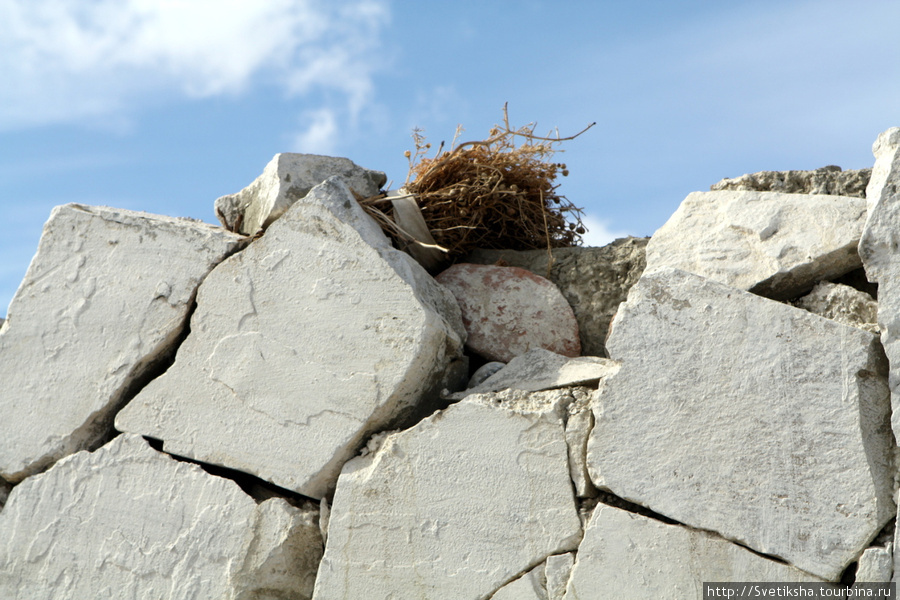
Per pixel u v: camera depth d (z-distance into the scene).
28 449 3.80
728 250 3.43
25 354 3.91
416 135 4.20
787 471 2.89
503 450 3.22
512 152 4.11
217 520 3.48
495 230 4.35
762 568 2.86
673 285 3.16
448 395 3.59
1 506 3.86
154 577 3.50
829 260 3.23
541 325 3.85
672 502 2.98
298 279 3.61
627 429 3.09
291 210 3.69
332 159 4.00
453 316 3.76
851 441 2.84
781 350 2.98
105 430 3.83
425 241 4.03
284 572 3.42
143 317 3.79
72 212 4.04
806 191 3.52
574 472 3.13
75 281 3.94
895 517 2.79
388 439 3.39
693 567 2.92
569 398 3.26
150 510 3.58
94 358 3.81
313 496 3.45
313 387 3.48
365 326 3.47
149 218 3.97
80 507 3.67
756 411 2.96
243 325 3.64
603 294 3.86
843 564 2.78
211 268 3.78
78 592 3.58
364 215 3.76
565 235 4.43
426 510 3.25
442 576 3.18
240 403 3.57
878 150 3.15
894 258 2.92
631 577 2.97
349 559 3.29
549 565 3.07
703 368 3.05
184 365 3.68
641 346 3.14
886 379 2.91
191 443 3.60
